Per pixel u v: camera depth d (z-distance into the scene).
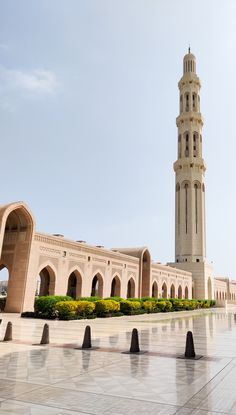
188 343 9.27
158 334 14.55
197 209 61.34
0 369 7.22
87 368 7.48
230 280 93.81
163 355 9.30
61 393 5.64
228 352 10.07
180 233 61.03
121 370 7.35
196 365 8.02
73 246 28.95
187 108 66.94
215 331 16.47
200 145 65.06
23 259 24.16
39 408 4.89
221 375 7.02
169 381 6.50
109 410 4.87
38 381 6.34
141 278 40.50
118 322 20.44
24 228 24.84
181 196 62.09
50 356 8.77
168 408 5.00
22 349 9.75
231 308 57.19
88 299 26.39
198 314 33.28
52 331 14.38
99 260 32.47
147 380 6.54
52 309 20.98
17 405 5.00
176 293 51.38
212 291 64.75
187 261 59.44
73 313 20.83
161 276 46.25
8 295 24.03
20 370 7.16
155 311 32.19
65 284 27.59
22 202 23.88
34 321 18.83
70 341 11.59
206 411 4.89
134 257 39.41
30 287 23.97
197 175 62.53
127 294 39.25
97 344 11.10
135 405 5.11
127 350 10.00
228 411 4.90
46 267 26.38
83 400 5.30
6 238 25.52
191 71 69.94
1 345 10.38
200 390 5.93
